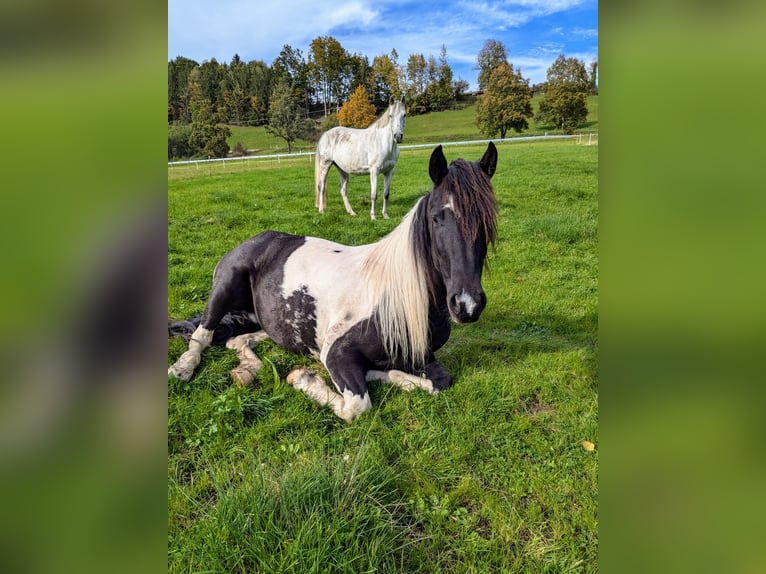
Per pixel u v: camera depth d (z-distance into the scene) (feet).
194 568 5.18
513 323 12.58
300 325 9.61
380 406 8.41
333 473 6.40
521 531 5.99
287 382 9.09
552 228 20.71
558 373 9.60
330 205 27.94
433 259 7.97
